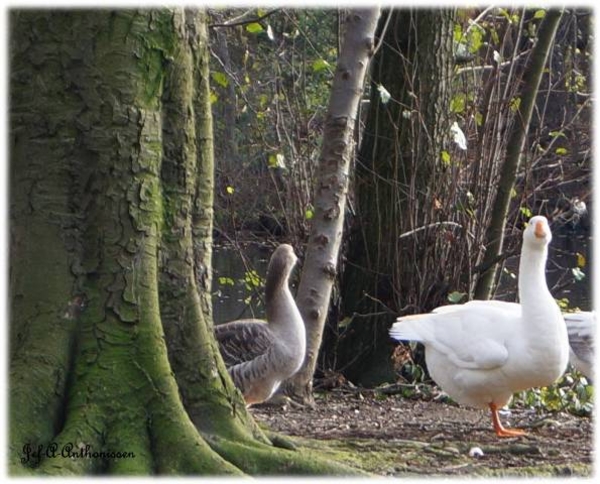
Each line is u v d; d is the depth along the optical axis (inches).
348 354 684.7
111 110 356.8
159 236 367.9
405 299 677.3
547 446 455.8
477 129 699.4
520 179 743.7
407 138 671.1
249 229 800.3
